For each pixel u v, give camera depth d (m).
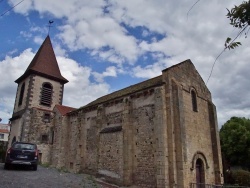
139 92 18.12
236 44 2.96
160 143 15.55
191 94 19.39
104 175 18.64
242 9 2.87
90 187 12.35
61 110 27.91
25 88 31.50
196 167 17.75
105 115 20.92
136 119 17.95
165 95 16.80
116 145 18.38
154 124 16.42
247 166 34.56
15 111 32.06
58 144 25.72
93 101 28.97
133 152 17.39
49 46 35.56
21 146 16.12
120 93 23.97
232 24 2.94
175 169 15.19
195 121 18.81
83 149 22.39
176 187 14.87
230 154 35.41
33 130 28.08
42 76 31.84
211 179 18.62
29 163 15.82
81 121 23.48
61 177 14.70
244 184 22.02
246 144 34.41
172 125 16.05
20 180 11.46
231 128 37.16
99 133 20.55
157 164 15.34
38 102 30.52
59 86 33.31
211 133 20.39
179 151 15.52
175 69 18.16
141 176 16.31
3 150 29.42
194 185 16.22
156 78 21.28
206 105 21.06
